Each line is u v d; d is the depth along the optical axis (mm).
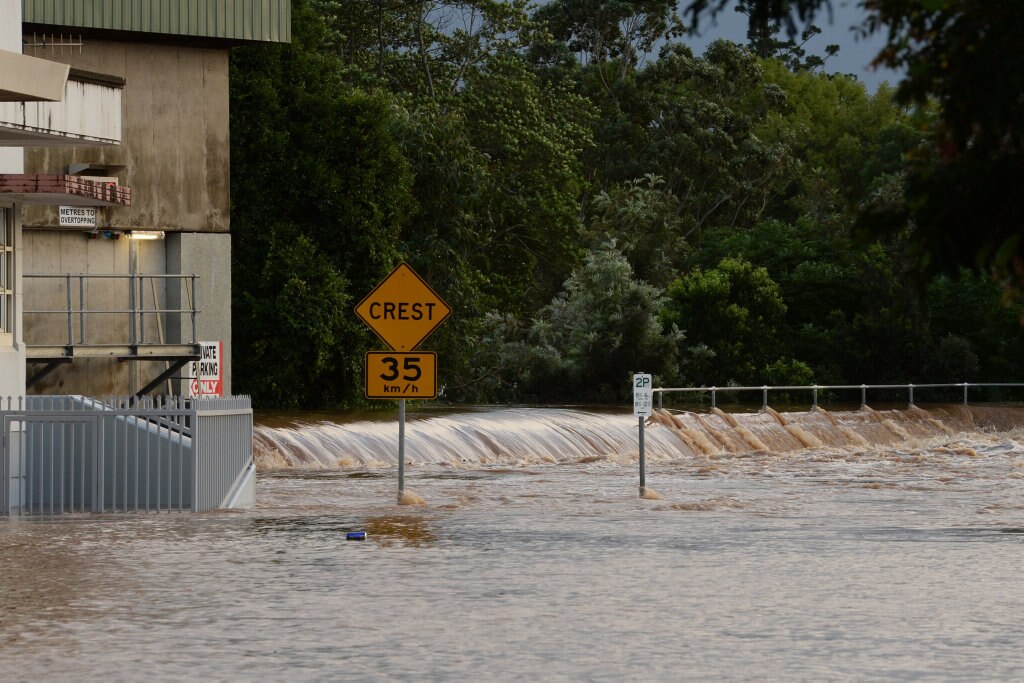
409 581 28938
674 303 131625
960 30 10094
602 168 177000
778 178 186375
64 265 75562
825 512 45219
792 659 21047
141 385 77938
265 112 95812
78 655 21281
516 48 146375
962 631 23469
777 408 103562
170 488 42250
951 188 10430
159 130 78625
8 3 48312
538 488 54094
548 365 118688
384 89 123062
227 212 80438
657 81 179750
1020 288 10570
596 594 27328
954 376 126875
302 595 27047
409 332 44875
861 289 134125
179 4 77000
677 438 81438
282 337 93812
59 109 49250
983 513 45031
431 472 62156
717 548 34844
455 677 19703
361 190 97812
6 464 42312
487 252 128000
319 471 61781
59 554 32812
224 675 19844
